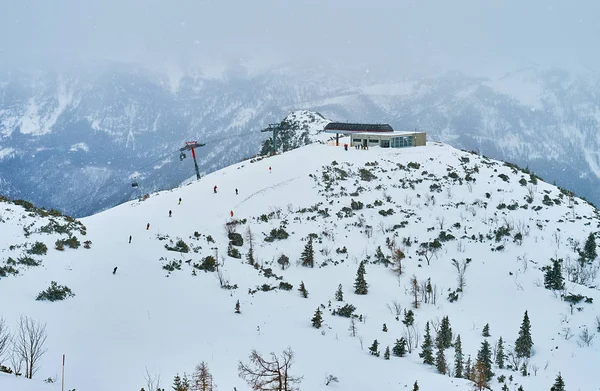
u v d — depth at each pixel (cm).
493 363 5181
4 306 3697
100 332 3716
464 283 7044
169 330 4066
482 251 7931
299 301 5919
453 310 6412
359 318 5731
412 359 4906
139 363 3281
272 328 4706
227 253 7119
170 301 4769
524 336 5325
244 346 4016
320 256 7619
